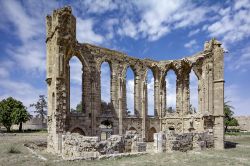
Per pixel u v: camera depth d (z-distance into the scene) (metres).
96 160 26.09
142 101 55.62
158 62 59.00
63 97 40.12
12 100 99.81
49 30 45.19
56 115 38.81
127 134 32.81
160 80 58.28
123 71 53.00
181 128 54.44
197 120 49.72
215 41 47.66
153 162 25.58
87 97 47.25
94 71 48.66
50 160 26.25
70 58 45.78
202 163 26.25
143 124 54.62
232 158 30.59
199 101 50.69
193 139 39.09
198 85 51.03
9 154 30.53
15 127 115.62
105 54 50.72
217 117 45.44
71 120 44.59
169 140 34.97
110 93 51.59
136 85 55.62
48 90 44.06
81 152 28.94
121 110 51.19
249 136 70.50
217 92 46.19
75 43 45.50
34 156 29.05
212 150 39.81
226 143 50.31
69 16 41.97
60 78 40.03
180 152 33.12
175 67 57.09
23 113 98.56
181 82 56.78
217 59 46.97
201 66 50.00
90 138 29.34
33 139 55.84
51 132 40.56
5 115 96.12
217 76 46.62
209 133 43.25
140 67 56.38
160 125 57.75
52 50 43.38
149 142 53.16
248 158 31.05
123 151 31.69
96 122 47.72
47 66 44.28
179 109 56.38
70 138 31.58
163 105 58.44
